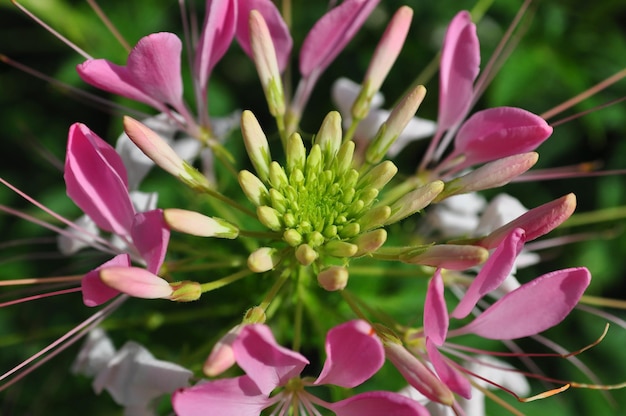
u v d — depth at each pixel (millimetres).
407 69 295
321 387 257
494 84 288
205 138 238
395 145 252
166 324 241
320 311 234
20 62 303
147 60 215
